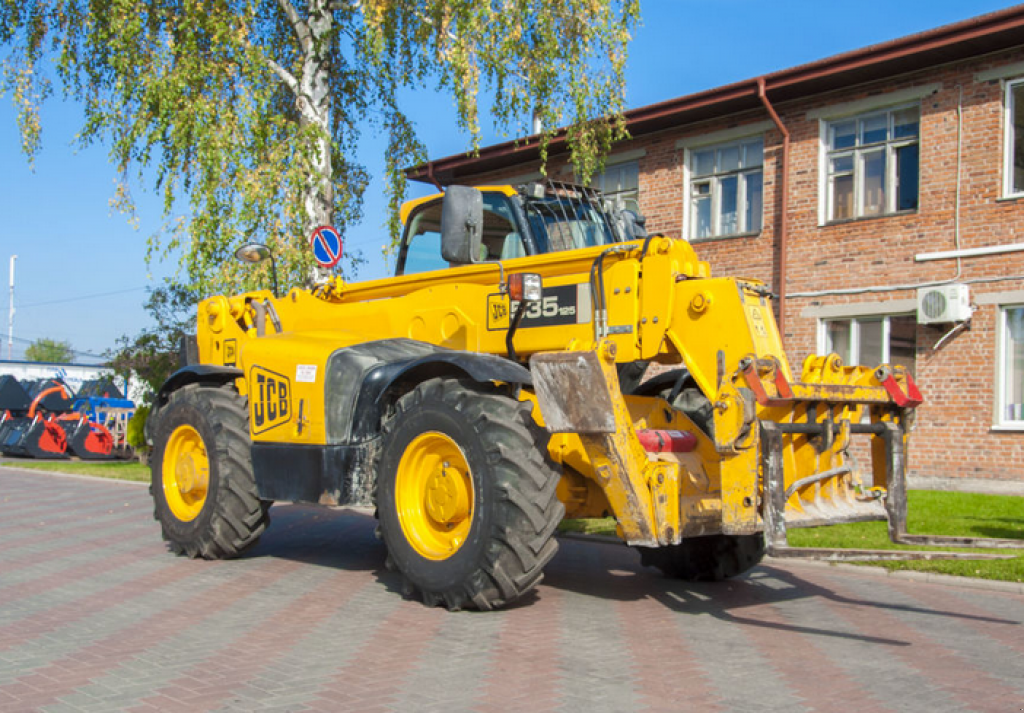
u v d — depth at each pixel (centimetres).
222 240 1197
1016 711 387
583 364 515
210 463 743
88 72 1359
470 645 482
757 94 1444
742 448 514
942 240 1318
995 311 1264
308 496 666
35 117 1370
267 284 1224
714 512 564
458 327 669
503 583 535
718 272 1562
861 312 1391
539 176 1808
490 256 671
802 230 1463
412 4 1318
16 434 2234
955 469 1289
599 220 699
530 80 1351
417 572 573
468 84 1245
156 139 1214
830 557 491
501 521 531
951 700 402
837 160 1445
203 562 754
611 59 1395
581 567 762
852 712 383
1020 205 1248
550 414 531
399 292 720
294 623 530
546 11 1330
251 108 1213
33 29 1366
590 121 1470
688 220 1614
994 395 1261
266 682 412
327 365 662
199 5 1206
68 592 620
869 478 1080
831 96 1436
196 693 395
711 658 466
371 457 641
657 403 624
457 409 558
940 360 1310
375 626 523
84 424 2158
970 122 1298
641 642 497
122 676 420
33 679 415
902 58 1305
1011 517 968
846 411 573
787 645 497
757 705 389
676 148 1622
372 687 406
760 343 550
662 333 574
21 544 852
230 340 860
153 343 1931
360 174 1577
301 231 1242
